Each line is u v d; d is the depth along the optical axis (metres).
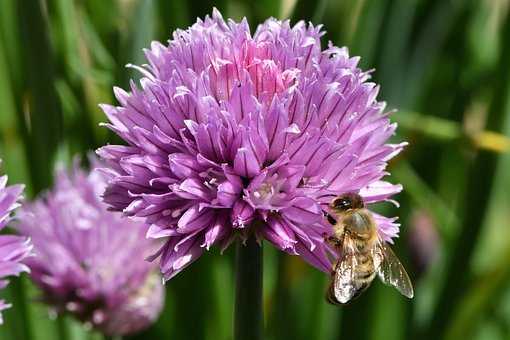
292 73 0.21
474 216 0.26
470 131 0.26
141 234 0.24
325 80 0.21
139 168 0.21
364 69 0.26
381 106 0.21
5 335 0.25
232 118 0.20
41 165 0.25
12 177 0.26
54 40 0.26
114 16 0.26
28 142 0.25
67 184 0.24
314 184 0.21
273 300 0.26
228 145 0.20
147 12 0.24
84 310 0.24
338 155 0.20
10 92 0.26
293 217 0.20
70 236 0.24
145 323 0.24
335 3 0.26
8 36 0.26
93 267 0.24
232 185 0.20
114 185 0.21
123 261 0.24
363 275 0.22
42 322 0.26
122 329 0.24
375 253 0.22
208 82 0.20
